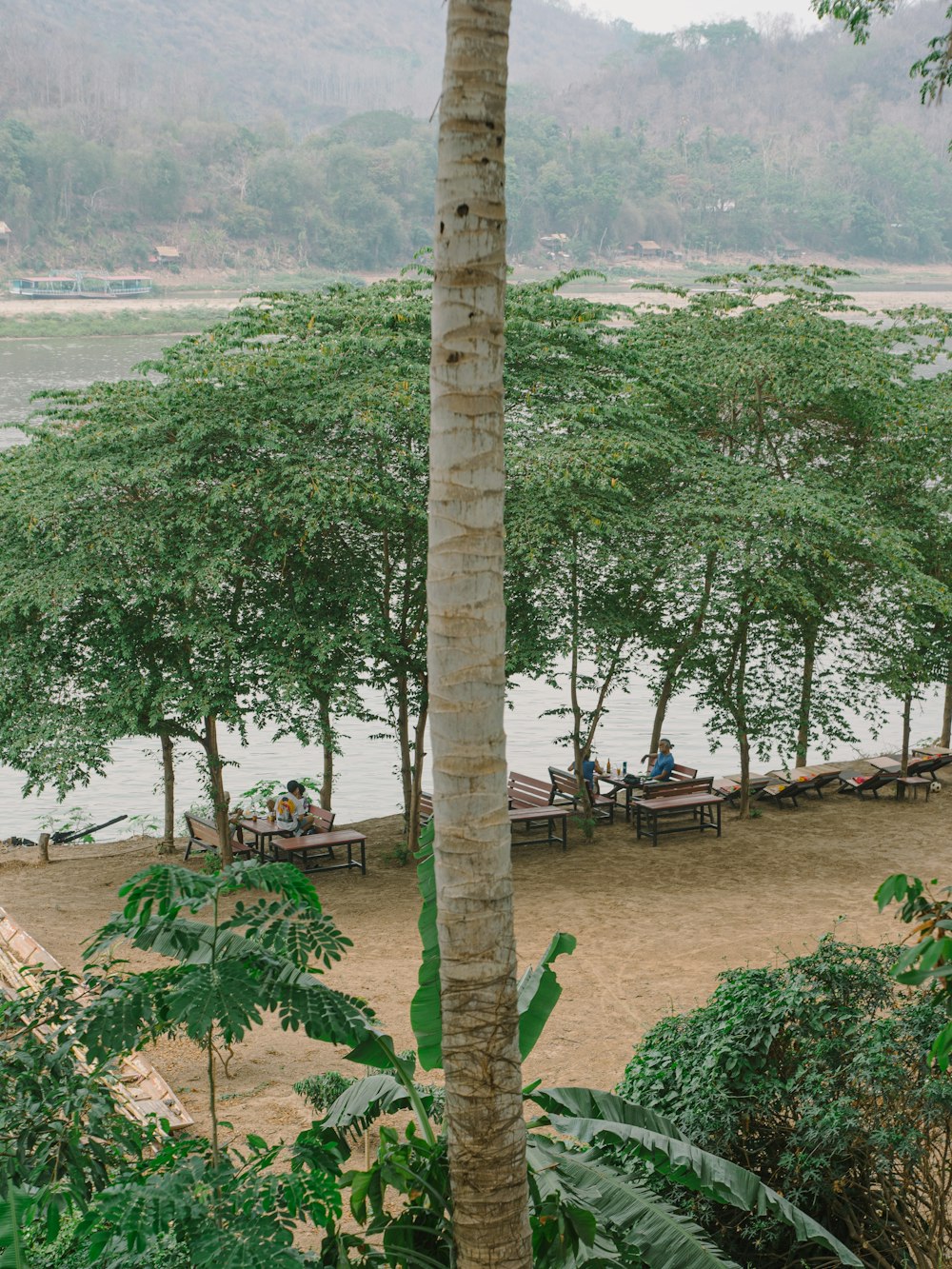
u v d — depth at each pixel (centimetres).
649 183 17850
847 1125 734
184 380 2088
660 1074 837
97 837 2755
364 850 2153
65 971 749
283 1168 1005
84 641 2098
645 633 2283
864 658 2644
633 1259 677
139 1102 1128
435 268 546
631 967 1603
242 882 669
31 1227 721
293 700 1970
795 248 17562
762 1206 678
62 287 15225
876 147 17575
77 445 2080
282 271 17188
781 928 1764
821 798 2627
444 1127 728
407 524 2100
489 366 546
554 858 2216
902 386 2586
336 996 667
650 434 2238
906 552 2208
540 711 3788
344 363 2156
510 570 2133
